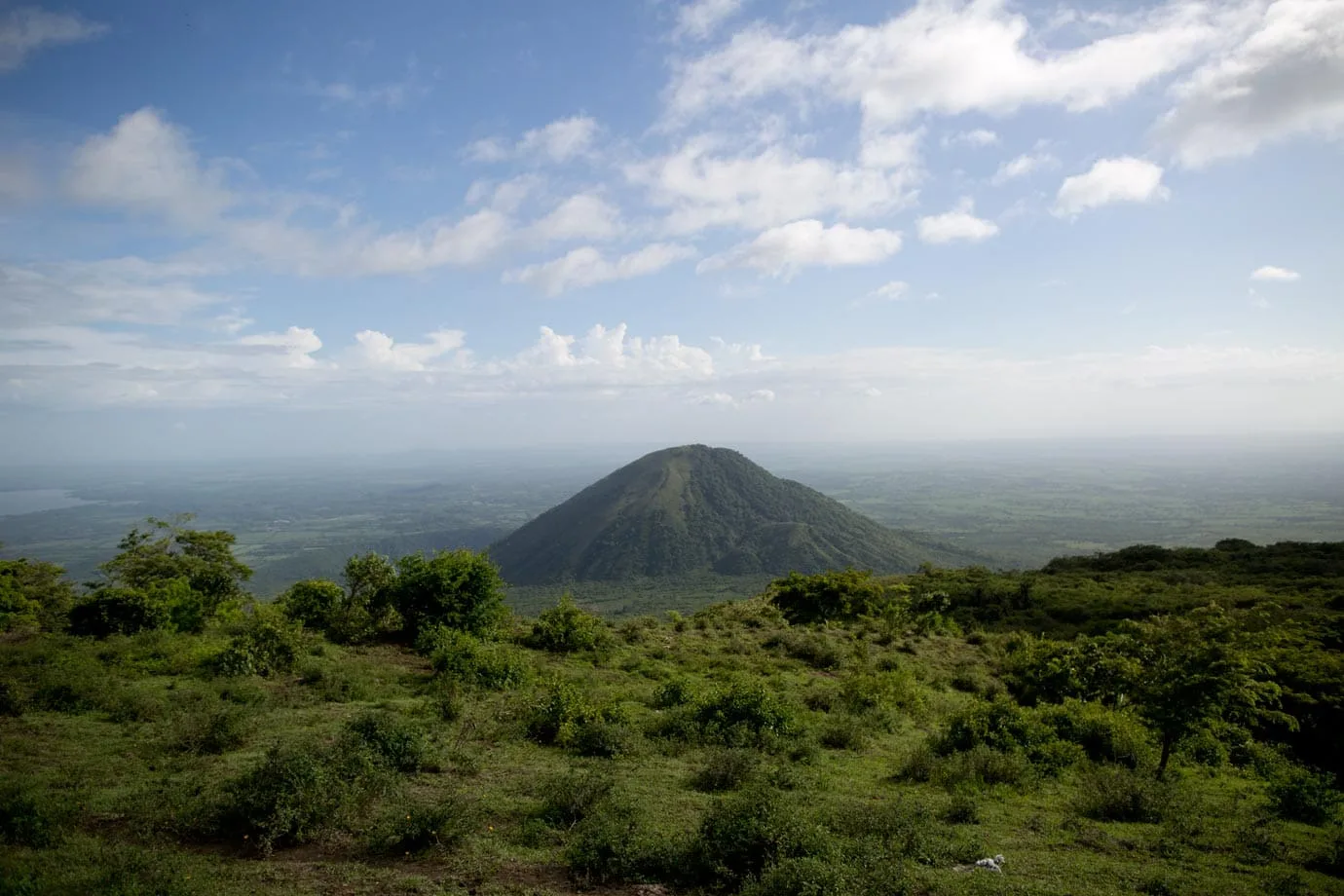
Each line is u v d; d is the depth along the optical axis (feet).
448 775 37.14
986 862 29.07
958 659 94.32
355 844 28.27
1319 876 30.42
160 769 35.40
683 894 25.39
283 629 61.57
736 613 111.96
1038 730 50.70
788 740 48.26
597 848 26.81
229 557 107.34
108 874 23.53
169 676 54.90
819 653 86.12
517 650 73.82
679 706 53.36
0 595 73.72
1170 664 46.68
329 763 31.65
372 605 77.30
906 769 43.91
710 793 36.63
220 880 24.44
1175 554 167.43
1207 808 40.42
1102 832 34.94
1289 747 58.75
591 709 47.91
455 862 26.91
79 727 41.96
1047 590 139.95
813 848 26.21
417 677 60.18
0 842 26.63
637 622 97.91
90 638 64.03
